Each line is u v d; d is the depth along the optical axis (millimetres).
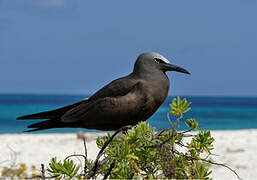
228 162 14562
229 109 114875
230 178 11773
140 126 4355
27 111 95312
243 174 12445
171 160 4305
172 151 4449
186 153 4688
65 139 22047
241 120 62969
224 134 25797
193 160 4602
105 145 4301
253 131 27875
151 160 4434
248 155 16188
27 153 17094
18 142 21375
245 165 13984
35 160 15125
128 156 4078
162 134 4594
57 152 17422
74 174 4297
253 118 68688
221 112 92562
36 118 6312
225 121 60500
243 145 19531
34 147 19094
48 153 17141
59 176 4281
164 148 4246
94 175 4391
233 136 24328
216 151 17531
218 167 13609
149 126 4449
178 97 4570
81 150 17719
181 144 4621
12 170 6035
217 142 21141
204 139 4668
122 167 4180
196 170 4547
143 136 4336
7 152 17438
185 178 4480
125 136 4336
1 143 20984
